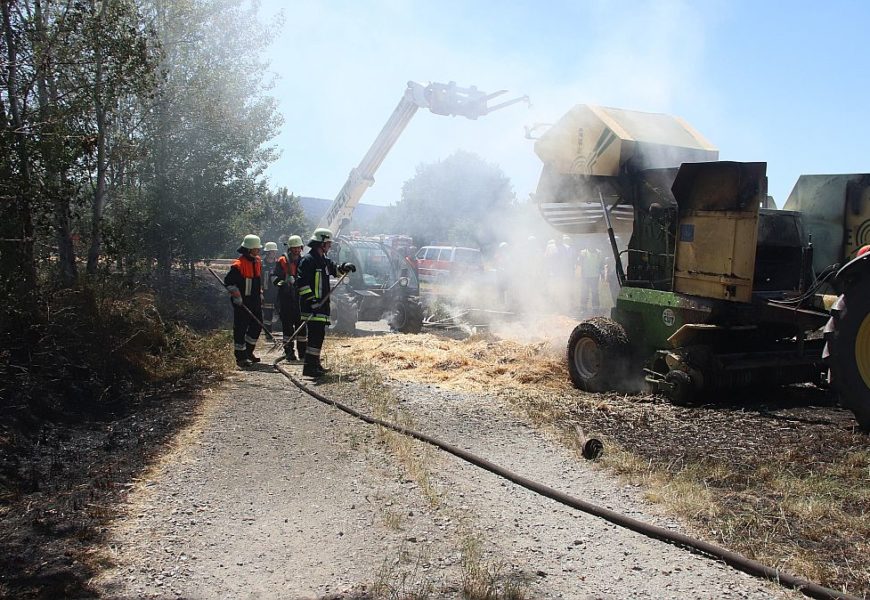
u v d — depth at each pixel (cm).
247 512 420
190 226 1503
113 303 866
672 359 723
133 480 475
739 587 330
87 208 1088
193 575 337
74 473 488
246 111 1672
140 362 820
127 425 624
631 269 853
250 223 1805
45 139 767
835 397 753
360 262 1440
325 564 350
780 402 730
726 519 405
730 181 690
